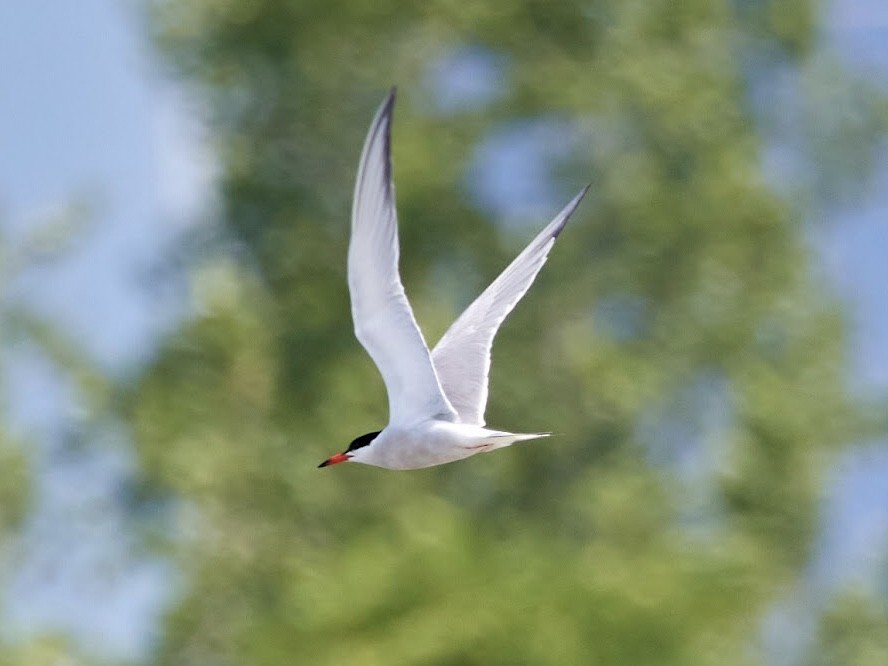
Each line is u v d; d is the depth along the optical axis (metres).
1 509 16.55
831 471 17.69
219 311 16.80
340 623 11.11
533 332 18.66
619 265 18.77
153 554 16.38
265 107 19.09
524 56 18.92
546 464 18.38
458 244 18.33
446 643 10.67
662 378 18.77
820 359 18.91
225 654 15.82
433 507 16.52
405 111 18.69
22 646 14.17
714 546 12.88
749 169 19.22
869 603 16.42
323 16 18.56
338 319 18.06
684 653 11.08
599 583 11.13
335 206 18.89
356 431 16.70
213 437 16.34
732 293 19.03
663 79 18.69
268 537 16.42
